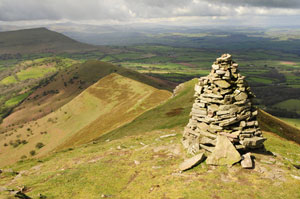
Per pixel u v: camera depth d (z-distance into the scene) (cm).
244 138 2077
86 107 15888
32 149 13062
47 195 1878
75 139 10475
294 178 1653
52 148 11769
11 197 1576
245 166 1836
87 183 2062
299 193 1473
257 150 2153
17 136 16050
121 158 2625
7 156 13375
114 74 19500
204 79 2378
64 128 14375
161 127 5759
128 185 1944
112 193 1844
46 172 2644
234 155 1934
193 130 2455
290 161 2066
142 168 2200
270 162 1919
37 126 16600
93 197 1795
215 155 1988
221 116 2123
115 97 15800
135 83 17250
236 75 2172
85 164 2638
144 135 4412
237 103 2095
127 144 3566
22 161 3694
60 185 2077
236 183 1653
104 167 2392
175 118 6306
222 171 1838
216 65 2230
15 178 2609
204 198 1505
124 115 11300
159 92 14088
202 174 1842
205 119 2278
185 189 1650
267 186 1578
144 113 8769
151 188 1781
